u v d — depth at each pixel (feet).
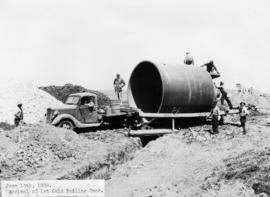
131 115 57.88
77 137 49.08
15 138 43.96
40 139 45.11
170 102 54.70
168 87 53.83
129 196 31.68
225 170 32.09
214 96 60.03
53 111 57.21
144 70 60.80
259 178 27.63
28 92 89.30
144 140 55.11
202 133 52.65
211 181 30.94
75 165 39.91
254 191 26.61
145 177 37.04
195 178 33.91
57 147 44.88
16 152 41.37
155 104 64.39
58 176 35.53
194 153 44.96
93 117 60.39
